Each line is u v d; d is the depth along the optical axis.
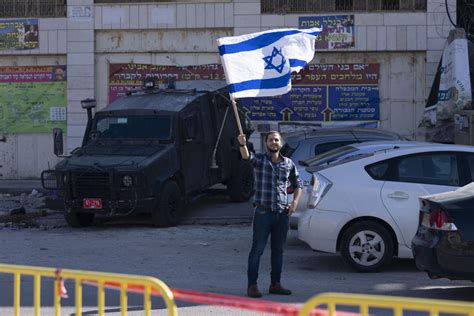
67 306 19.47
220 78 46.25
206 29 46.12
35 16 46.97
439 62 44.41
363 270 23.28
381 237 23.11
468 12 45.50
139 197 31.73
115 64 46.75
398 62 45.34
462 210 18.62
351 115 45.66
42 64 47.22
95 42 46.78
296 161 29.34
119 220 35.81
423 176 23.31
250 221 34.88
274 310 10.67
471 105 40.44
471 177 23.23
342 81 45.53
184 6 46.06
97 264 25.38
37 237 31.22
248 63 19.14
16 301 12.77
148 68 46.69
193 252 27.62
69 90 46.84
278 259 20.33
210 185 36.88
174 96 35.81
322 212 23.30
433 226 19.02
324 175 23.66
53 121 47.31
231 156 38.91
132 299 20.27
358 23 45.06
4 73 47.38
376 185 23.20
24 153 47.59
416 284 21.89
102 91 47.00
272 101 45.81
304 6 45.47
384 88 45.44
